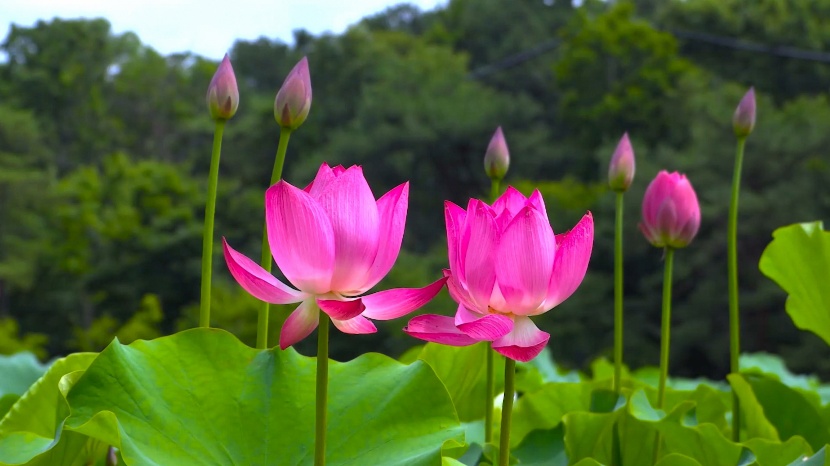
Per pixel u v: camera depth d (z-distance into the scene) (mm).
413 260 21359
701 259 19000
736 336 1791
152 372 1223
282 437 1217
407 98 27906
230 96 1338
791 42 27391
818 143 19281
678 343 19125
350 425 1240
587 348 19375
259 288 1015
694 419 1622
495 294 1065
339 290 1026
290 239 995
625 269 20875
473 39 38250
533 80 34531
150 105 36594
